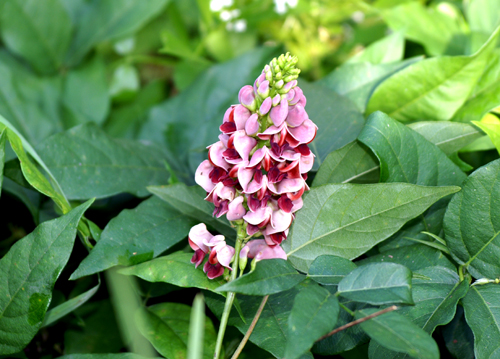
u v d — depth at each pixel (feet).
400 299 2.33
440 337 2.65
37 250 2.49
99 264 2.54
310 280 2.43
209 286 2.47
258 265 2.39
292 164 2.40
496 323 2.44
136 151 2.90
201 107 3.20
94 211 2.90
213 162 2.42
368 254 2.67
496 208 2.49
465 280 2.50
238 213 2.43
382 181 2.53
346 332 2.50
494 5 3.06
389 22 3.06
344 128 2.75
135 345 2.59
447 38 3.05
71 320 2.73
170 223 2.65
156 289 2.71
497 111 2.74
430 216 2.61
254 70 3.21
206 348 2.56
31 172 2.60
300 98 2.41
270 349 2.45
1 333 2.51
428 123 2.65
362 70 2.88
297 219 2.53
